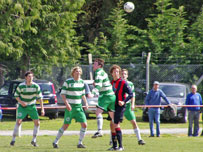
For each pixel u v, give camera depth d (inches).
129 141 1820.9
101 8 4773.6
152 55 3929.6
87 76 3427.7
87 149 1454.2
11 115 3196.4
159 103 2185.0
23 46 3233.3
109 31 4247.0
